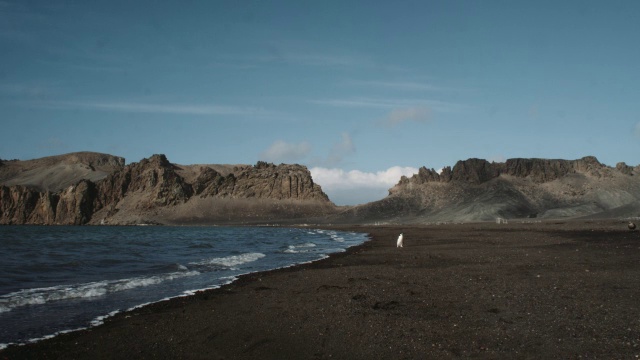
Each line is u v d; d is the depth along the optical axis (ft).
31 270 82.58
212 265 93.35
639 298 46.34
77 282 67.87
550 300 46.19
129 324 41.42
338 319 41.65
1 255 120.16
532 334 34.99
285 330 38.52
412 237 187.01
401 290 55.31
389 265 83.97
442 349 32.48
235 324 40.86
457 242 143.74
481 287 55.06
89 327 40.60
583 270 66.59
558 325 37.09
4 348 34.30
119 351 33.81
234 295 55.16
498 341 33.68
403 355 31.60
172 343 35.68
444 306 45.57
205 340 36.32
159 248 152.76
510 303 45.52
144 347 34.73
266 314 44.47
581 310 41.73
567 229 206.59
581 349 31.30
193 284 65.31
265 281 66.44
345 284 61.36
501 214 528.22
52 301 52.49
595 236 147.43
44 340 36.55
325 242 188.03
